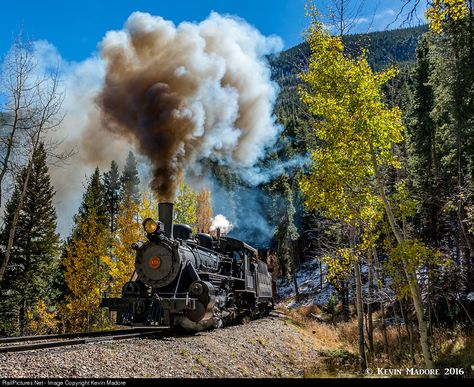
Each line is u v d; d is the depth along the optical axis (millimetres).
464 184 17062
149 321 11281
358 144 9914
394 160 10367
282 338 14844
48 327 28312
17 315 28953
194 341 10062
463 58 15359
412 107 24656
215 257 15672
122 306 11922
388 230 10766
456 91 15992
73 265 27391
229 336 11930
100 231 26000
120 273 20312
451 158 18734
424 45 24406
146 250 12711
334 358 13930
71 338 10781
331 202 11023
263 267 23781
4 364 6266
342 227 15039
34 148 15773
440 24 8148
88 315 24078
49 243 29094
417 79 23859
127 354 7887
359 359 12836
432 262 9047
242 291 16891
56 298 31391
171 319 11773
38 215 28578
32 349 7938
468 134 16844
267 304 25172
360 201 10875
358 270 13398
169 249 12422
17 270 28109
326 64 10516
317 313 33844
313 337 19766
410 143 23531
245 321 17453
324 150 10969
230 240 17438
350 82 9984
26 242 28766
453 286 17156
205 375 8086
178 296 12547
